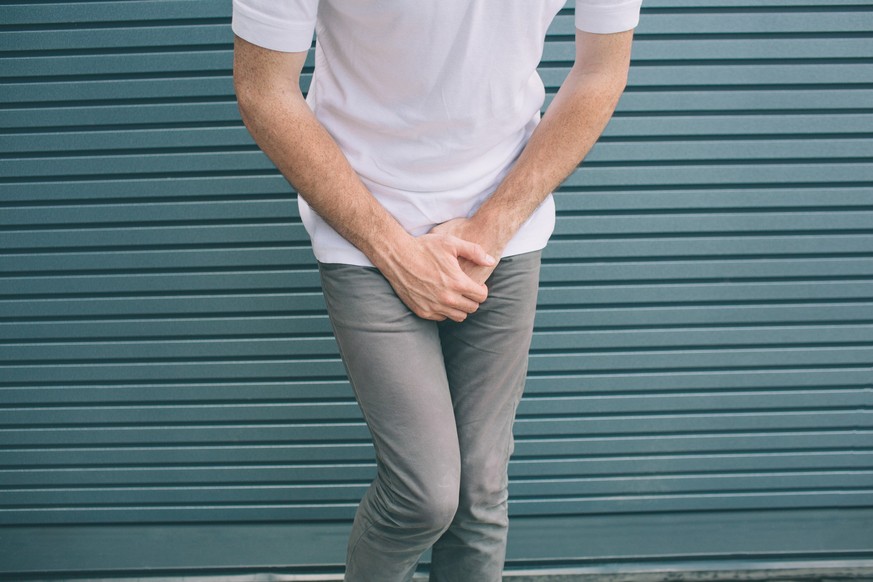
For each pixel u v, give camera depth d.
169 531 2.32
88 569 2.29
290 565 2.30
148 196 2.11
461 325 1.51
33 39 1.99
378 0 1.15
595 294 2.21
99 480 2.29
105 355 2.22
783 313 2.24
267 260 2.16
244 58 1.19
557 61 2.07
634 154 2.12
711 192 2.15
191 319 2.20
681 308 2.23
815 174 2.14
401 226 1.35
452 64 1.23
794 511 2.34
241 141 2.08
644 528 2.34
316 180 1.26
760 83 2.07
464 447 1.50
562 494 2.34
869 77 2.07
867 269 2.21
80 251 2.14
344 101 1.32
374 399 1.37
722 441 2.32
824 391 2.29
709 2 2.01
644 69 2.06
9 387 2.23
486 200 1.42
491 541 1.54
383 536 1.42
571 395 2.29
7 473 2.28
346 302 1.38
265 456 2.29
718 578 2.30
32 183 2.09
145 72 2.03
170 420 2.26
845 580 2.29
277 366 2.24
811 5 2.02
